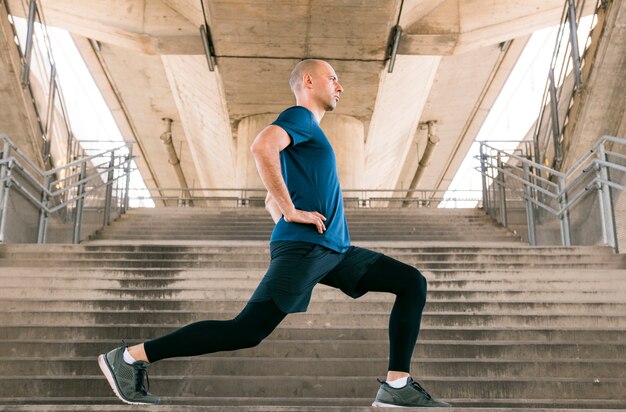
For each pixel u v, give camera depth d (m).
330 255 2.60
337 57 14.43
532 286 5.90
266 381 4.02
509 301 5.43
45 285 6.05
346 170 16.55
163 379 4.01
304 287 2.54
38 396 3.90
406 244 8.07
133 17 14.65
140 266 6.80
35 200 8.42
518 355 4.41
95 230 10.27
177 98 20.22
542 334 4.66
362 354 4.52
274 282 2.51
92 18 14.55
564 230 8.30
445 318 4.98
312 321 5.00
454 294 5.58
